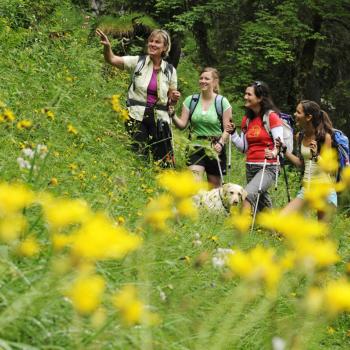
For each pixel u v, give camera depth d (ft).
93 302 11.19
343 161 42.96
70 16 87.76
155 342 16.57
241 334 16.35
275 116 47.83
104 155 39.63
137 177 37.40
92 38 86.12
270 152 46.78
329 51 118.42
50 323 15.39
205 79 50.55
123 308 12.56
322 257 13.97
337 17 110.42
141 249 18.53
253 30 103.30
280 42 101.60
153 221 17.35
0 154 26.18
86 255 11.07
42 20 75.92
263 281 15.23
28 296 14.51
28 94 39.91
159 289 19.08
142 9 103.09
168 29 103.40
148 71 48.73
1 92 39.50
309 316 16.07
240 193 44.27
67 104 41.06
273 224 14.16
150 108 48.14
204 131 50.62
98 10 107.04
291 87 111.65
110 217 23.94
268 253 13.71
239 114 105.91
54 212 13.08
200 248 25.17
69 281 14.70
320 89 119.24
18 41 57.77
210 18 111.65
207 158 49.96
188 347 17.63
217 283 21.44
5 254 16.44
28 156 25.12
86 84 57.31
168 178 15.76
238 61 108.68
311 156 42.63
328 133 43.50
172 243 24.41
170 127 48.57
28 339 15.01
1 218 13.75
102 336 15.28
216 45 116.16
